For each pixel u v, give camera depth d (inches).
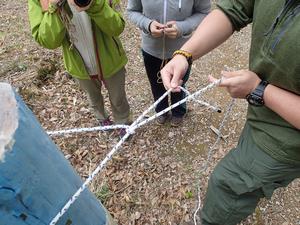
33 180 25.8
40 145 26.7
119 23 76.2
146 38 86.4
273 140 55.1
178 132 105.6
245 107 111.9
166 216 87.0
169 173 95.9
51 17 71.4
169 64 54.4
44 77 122.6
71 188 31.9
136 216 87.2
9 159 23.5
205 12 83.0
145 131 105.5
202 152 100.9
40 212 27.4
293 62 42.6
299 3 40.1
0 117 24.5
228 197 64.9
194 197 90.2
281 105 46.3
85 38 78.2
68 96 116.5
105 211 41.3
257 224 84.7
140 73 123.8
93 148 101.7
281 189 90.5
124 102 97.1
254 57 50.1
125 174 95.7
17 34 141.7
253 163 58.7
